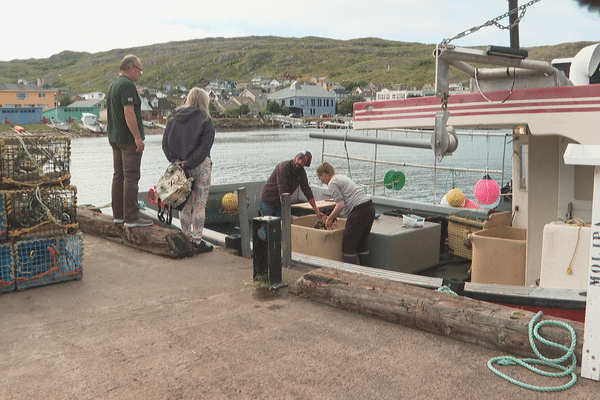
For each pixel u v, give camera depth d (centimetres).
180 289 402
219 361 274
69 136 429
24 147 398
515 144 562
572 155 235
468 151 4334
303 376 256
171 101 17088
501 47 374
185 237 507
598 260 241
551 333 267
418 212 703
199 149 494
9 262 395
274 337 305
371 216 540
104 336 310
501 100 415
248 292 393
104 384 250
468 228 618
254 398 236
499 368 263
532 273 496
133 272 449
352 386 246
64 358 279
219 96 19788
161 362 273
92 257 501
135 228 532
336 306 354
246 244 508
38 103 14675
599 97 369
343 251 553
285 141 8138
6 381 253
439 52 374
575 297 324
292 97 18275
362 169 3319
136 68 502
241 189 500
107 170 3950
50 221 411
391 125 491
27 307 364
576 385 244
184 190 491
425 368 264
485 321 286
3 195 391
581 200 463
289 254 457
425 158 3969
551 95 390
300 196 842
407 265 567
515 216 581
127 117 496
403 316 318
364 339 301
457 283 348
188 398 236
